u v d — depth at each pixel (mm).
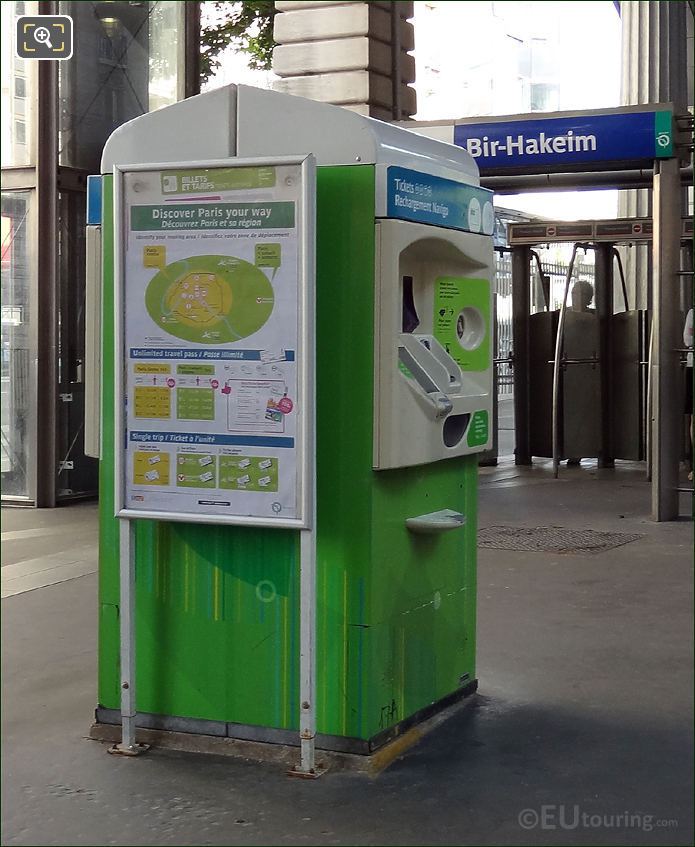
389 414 4070
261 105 4156
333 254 4105
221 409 4098
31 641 5918
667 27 16203
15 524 9664
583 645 5812
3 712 4789
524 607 6633
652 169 10266
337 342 4113
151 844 3578
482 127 9992
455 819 3762
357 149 4059
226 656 4293
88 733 4535
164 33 11648
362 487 4105
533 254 14109
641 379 13375
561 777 4105
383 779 4082
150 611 4383
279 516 4051
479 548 8406
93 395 4500
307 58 10383
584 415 13727
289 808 3842
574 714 4766
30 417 10609
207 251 4090
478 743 4430
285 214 3994
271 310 4023
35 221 10586
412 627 4461
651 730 4574
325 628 4176
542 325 13898
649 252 15219
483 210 4789
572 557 8055
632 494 11375
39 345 10594
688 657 5594
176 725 4375
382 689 4238
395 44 10500
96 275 4465
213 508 4129
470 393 4719
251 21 12250
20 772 4148
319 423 4145
